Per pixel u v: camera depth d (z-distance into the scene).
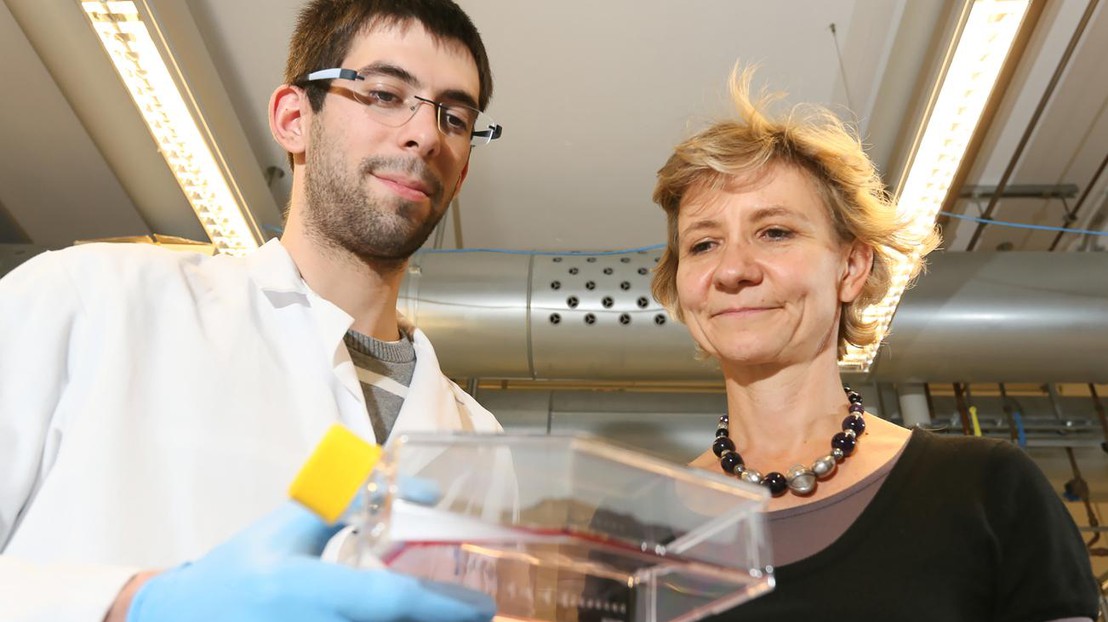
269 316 1.40
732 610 1.16
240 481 1.19
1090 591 1.09
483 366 3.12
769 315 1.33
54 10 2.36
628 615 0.81
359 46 1.48
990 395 3.69
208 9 2.72
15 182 3.48
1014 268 2.99
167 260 1.38
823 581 1.15
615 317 3.00
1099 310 2.91
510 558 0.78
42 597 0.84
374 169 1.40
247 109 3.04
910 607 1.10
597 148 3.16
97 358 1.23
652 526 0.73
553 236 3.60
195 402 1.24
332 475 0.71
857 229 1.41
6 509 1.15
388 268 1.47
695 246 1.43
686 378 3.14
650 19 2.69
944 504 1.18
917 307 2.96
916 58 2.48
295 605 0.74
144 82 2.42
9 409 1.17
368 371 1.47
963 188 3.27
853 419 1.33
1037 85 2.82
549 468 0.74
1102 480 3.58
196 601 0.77
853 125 2.68
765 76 2.87
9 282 1.25
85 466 1.13
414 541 0.70
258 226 2.88
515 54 2.83
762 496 0.75
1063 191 3.25
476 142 1.63
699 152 1.40
